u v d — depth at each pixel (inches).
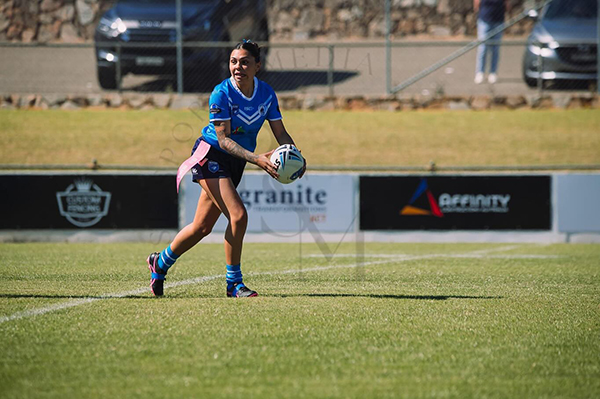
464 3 3304.6
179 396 509.7
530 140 2239.2
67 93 2517.2
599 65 2501.2
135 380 542.9
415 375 560.7
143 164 2030.0
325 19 3299.7
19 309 779.4
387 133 2290.8
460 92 2630.4
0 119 2324.1
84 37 3068.4
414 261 1332.4
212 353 610.5
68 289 932.0
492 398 512.4
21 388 525.0
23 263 1246.3
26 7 3053.6
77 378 547.2
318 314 756.6
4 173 1657.2
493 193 1706.4
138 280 1029.8
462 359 604.1
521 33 3299.7
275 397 508.4
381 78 2731.3
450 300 859.4
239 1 2500.0
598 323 740.0
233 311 765.3
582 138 2251.5
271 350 620.7
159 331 679.1
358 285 998.4
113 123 2315.5
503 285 1016.2
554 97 2516.0
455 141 2237.9
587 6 2645.2
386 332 685.9
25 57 2893.7
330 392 519.8
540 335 685.9
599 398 514.9
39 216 1667.1
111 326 698.8
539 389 531.8
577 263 1314.0
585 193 1708.9
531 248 1587.1
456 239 1702.8
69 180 1670.8
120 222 1679.4
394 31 3316.9
